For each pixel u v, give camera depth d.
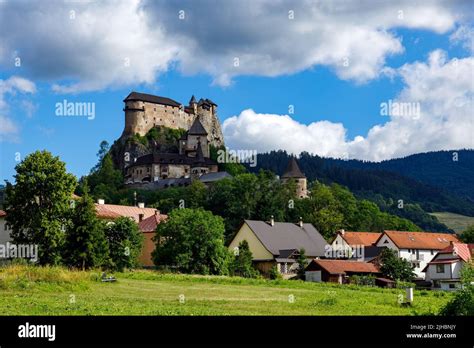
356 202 196.50
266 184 178.25
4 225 105.25
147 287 66.50
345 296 65.56
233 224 164.12
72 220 87.94
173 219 98.50
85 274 67.56
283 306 50.84
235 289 69.69
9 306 44.25
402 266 107.44
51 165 94.25
